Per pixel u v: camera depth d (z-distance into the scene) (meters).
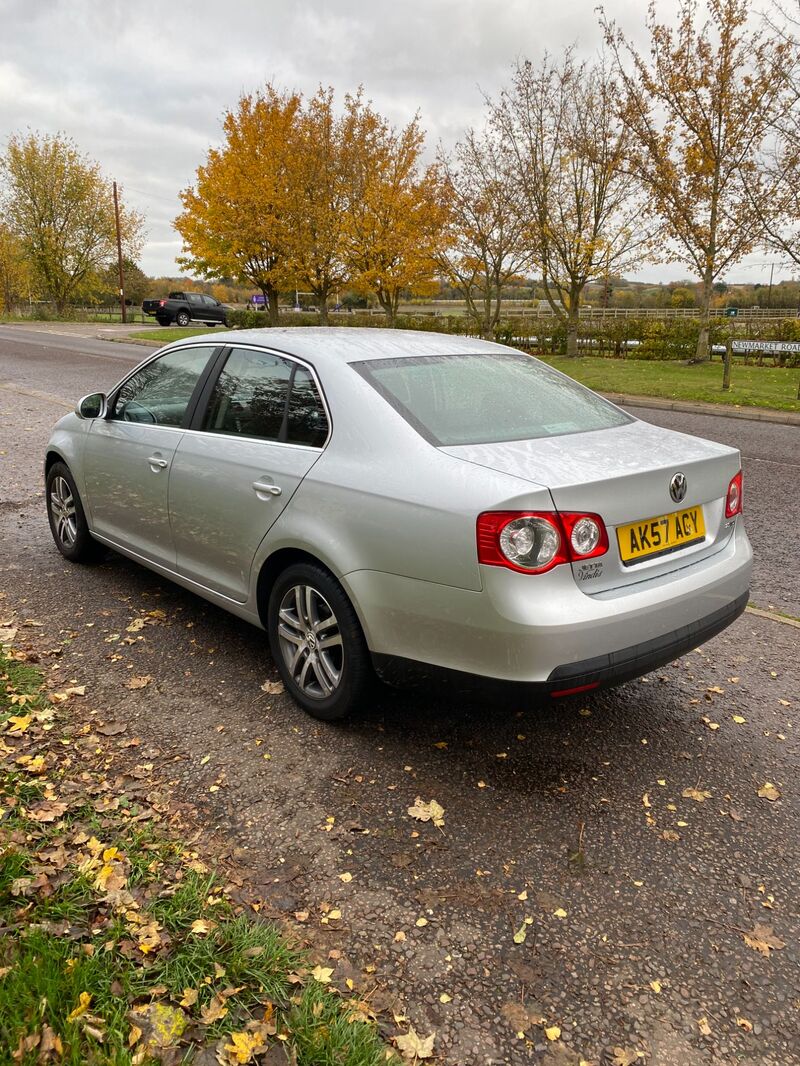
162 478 4.10
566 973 2.15
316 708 3.37
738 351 23.97
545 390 3.64
